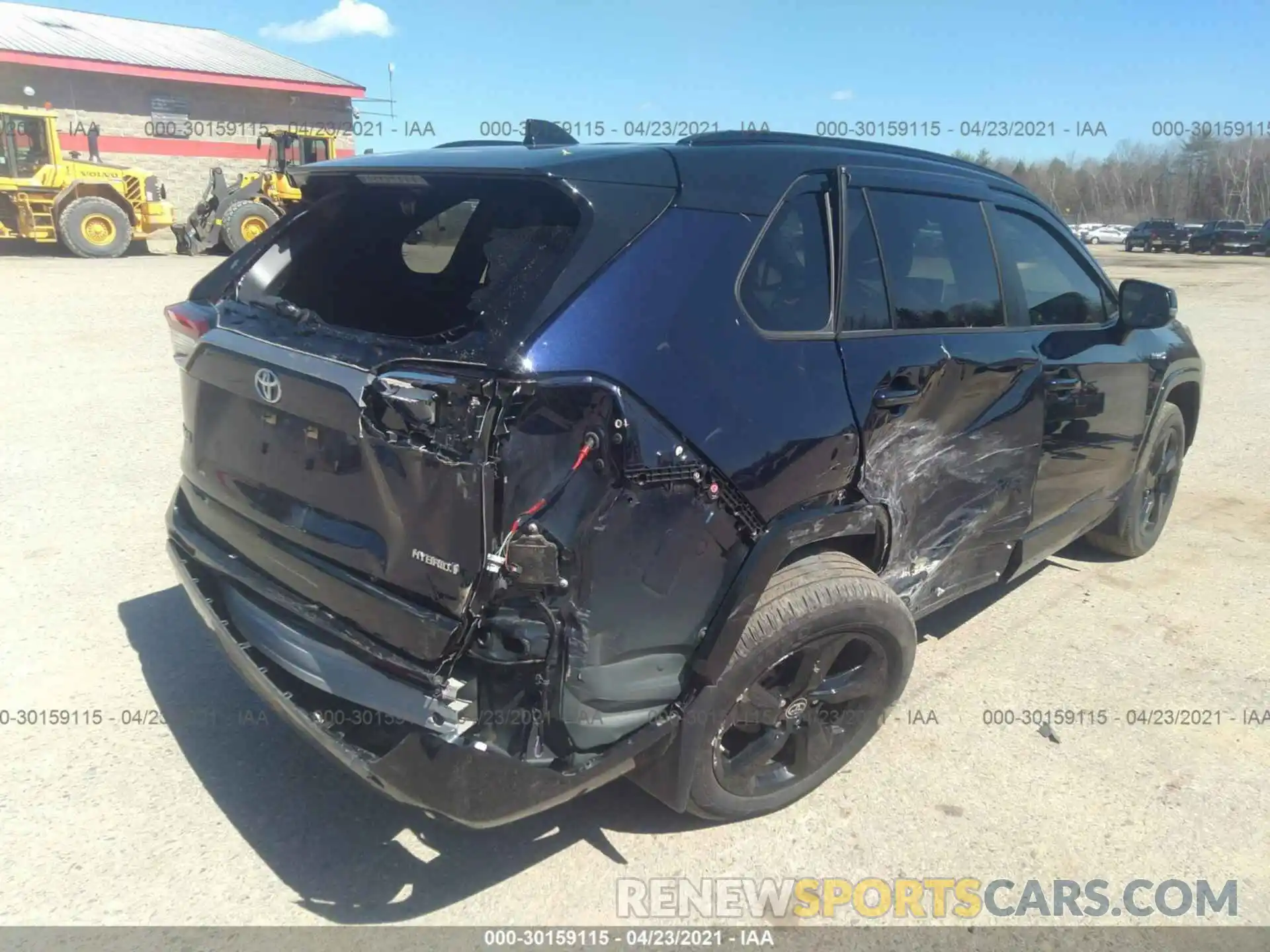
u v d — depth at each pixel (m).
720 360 2.44
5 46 24.78
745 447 2.45
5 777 3.00
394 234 3.33
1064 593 4.63
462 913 2.56
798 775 2.99
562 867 2.74
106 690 3.51
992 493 3.45
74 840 2.75
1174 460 5.09
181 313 2.99
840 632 2.79
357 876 2.67
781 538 2.54
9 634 3.85
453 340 2.26
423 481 2.18
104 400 7.38
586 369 2.19
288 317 2.70
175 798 2.95
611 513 2.23
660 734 2.48
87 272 16.02
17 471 5.68
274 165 20.59
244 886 2.62
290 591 2.61
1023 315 3.61
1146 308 4.06
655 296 2.35
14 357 8.74
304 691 2.52
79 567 4.46
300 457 2.51
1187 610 4.47
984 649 4.07
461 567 2.16
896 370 2.89
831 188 2.91
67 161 18.92
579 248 2.30
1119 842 2.90
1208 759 3.32
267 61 31.75
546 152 2.57
